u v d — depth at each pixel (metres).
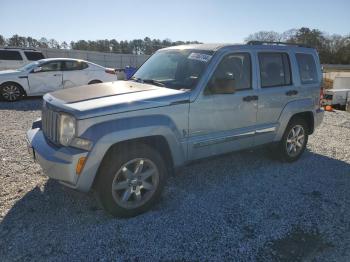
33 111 10.52
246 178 5.08
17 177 4.75
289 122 5.62
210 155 4.53
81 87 4.40
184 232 3.54
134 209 3.81
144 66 5.33
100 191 3.65
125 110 3.61
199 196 4.40
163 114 3.88
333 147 7.02
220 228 3.64
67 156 3.40
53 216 3.76
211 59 4.42
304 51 5.84
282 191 4.65
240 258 3.17
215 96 4.37
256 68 4.96
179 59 4.77
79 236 3.40
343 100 16.00
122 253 3.17
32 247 3.20
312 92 5.89
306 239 3.52
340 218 3.96
